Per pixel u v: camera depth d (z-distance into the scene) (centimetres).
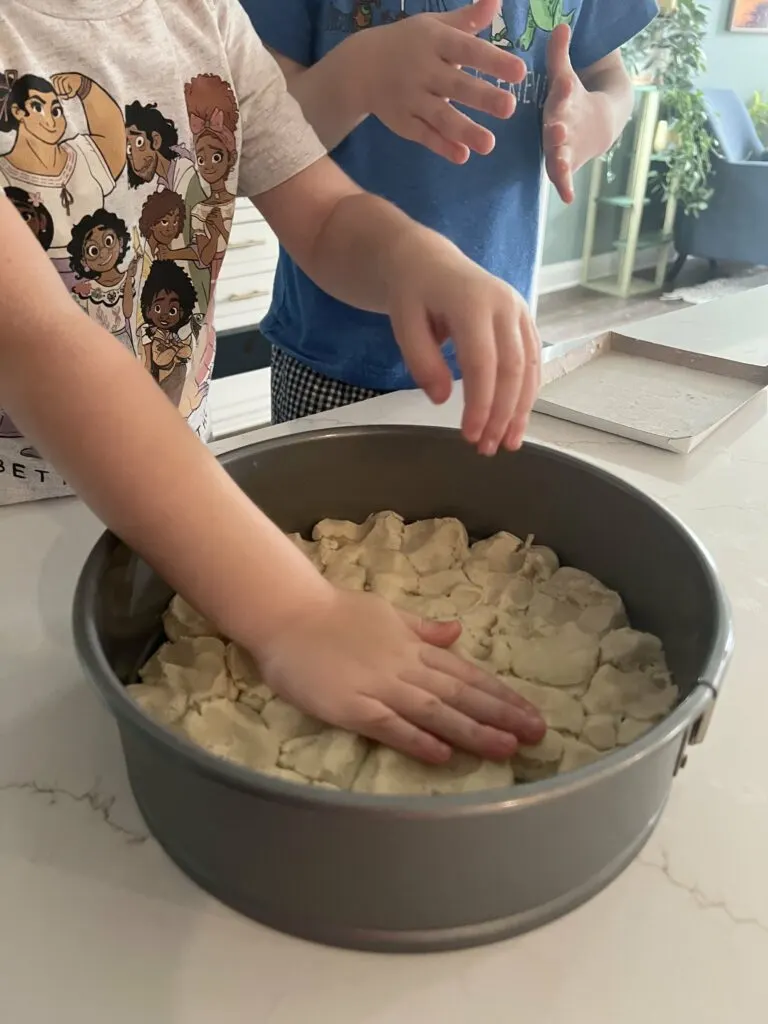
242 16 77
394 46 77
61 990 35
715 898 40
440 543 63
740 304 124
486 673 47
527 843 34
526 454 62
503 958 37
